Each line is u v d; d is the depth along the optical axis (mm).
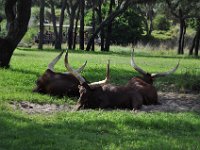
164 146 12484
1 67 27516
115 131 13984
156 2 77250
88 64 36062
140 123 15109
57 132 13461
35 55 45625
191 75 28406
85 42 90500
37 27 96250
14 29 27516
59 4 97062
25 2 27266
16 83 22500
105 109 17562
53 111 17109
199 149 12406
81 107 17641
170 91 24422
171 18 102375
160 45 84688
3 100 17828
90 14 99688
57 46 67062
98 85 18016
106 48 68000
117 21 91688
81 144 12320
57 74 20281
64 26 98375
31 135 12883
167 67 37906
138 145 12500
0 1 65812
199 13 72875
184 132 14633
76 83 19875
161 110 18312
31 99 18391
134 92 18031
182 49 76375
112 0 68500
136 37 92812
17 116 15125
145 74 20016
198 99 22047
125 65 37750
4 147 11758
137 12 96438
